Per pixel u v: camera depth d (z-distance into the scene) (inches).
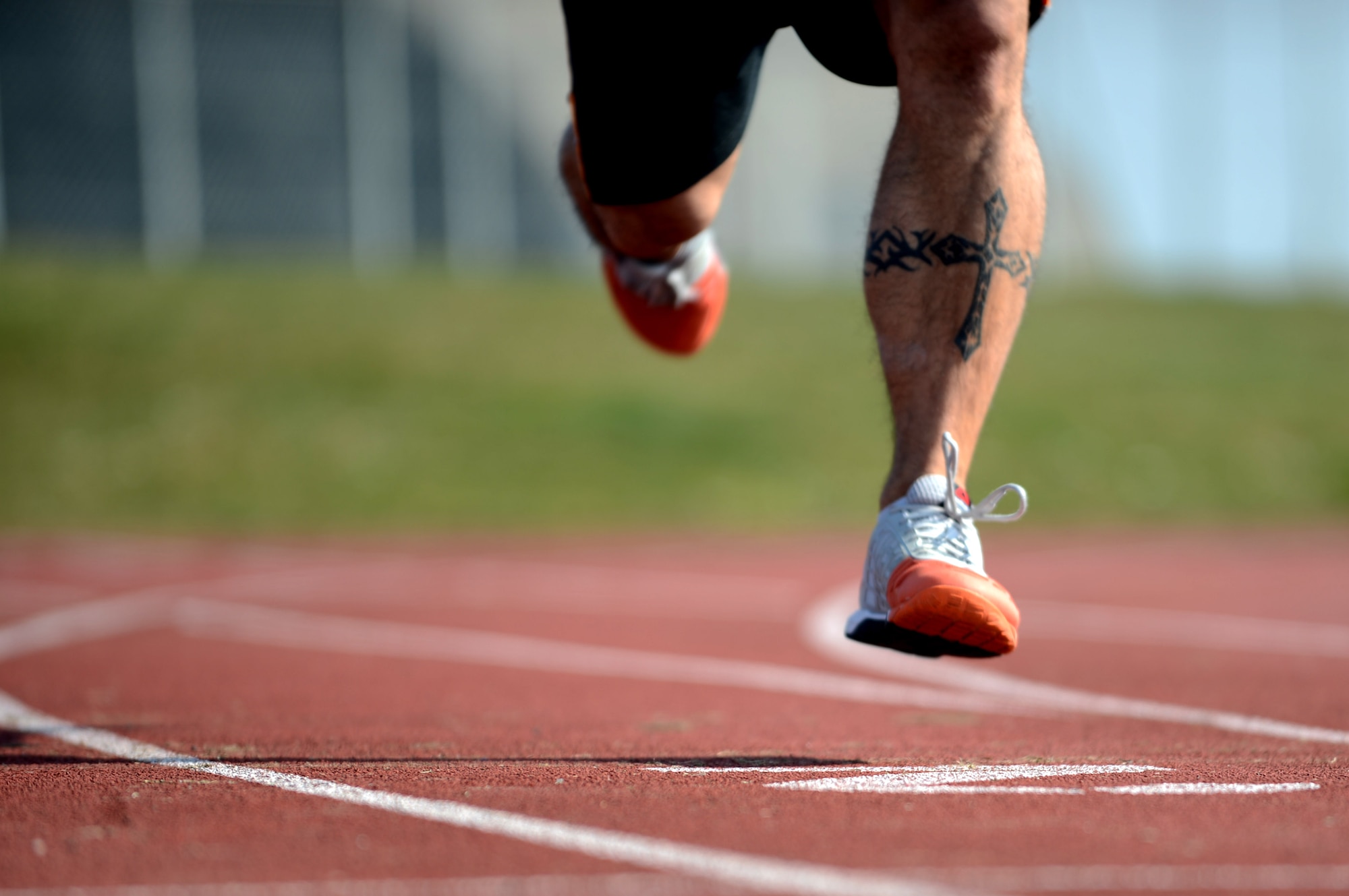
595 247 304.7
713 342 2030.0
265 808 173.0
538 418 1654.8
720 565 939.3
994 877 135.6
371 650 493.7
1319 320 2502.5
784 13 226.7
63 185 2209.6
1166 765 211.3
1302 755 235.6
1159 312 2487.7
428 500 1379.2
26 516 1267.2
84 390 1644.9
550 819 165.0
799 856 145.1
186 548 1080.2
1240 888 132.2
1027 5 216.4
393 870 140.7
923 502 213.3
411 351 1887.3
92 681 399.9
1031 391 1892.2
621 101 230.5
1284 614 626.2
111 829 161.2
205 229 2266.2
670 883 134.1
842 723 306.7
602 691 383.2
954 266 215.2
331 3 2304.4
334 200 2325.3
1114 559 992.9
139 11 2213.3
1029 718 318.0
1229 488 1561.3
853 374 1918.1
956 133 214.5
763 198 2593.5
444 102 2372.0
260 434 1550.2
